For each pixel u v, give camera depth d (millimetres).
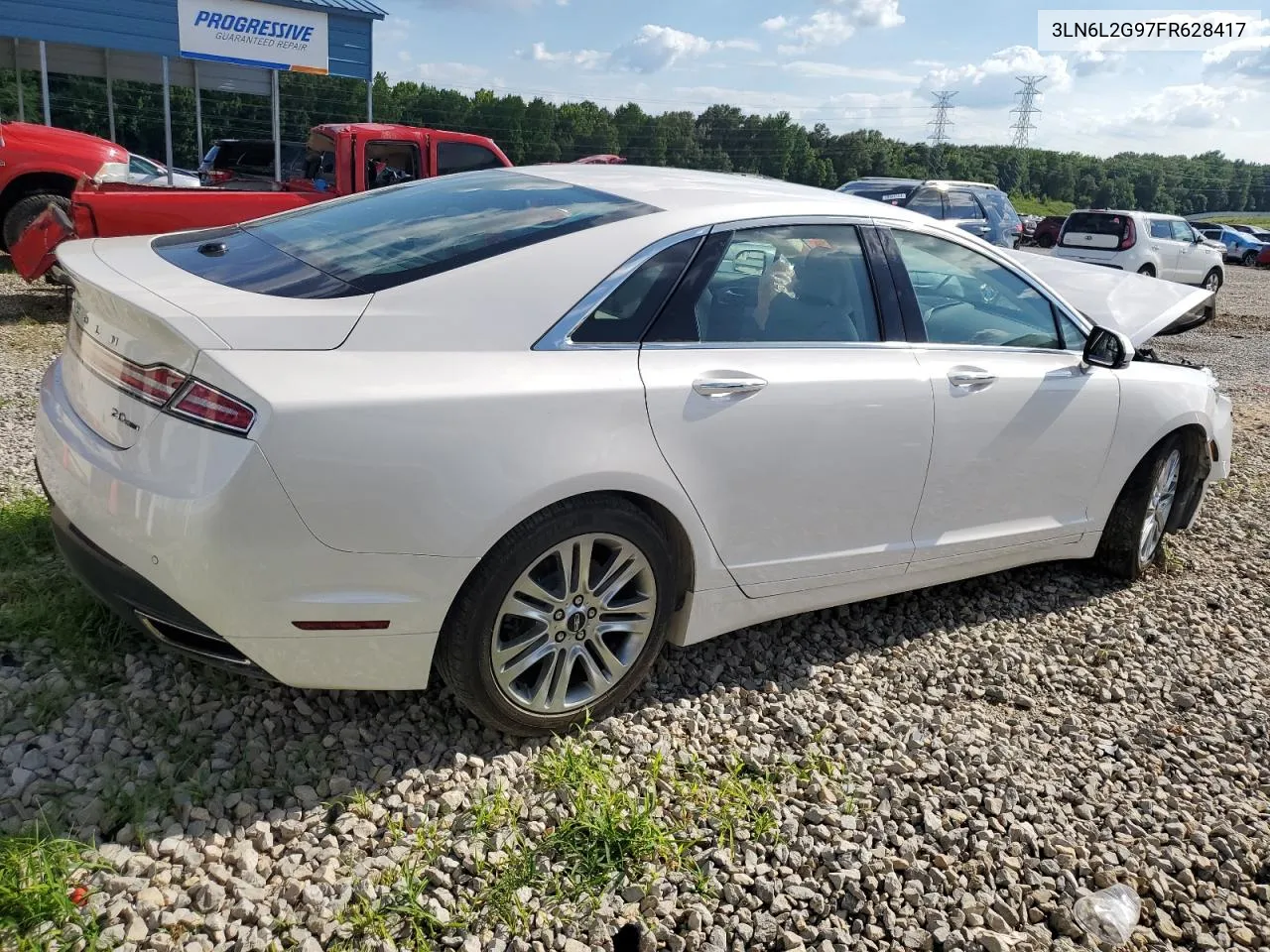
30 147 10344
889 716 3258
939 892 2486
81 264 2773
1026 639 3934
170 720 2699
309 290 2586
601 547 2824
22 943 1964
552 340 2676
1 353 7301
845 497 3287
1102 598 4387
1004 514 3861
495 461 2471
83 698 2781
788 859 2529
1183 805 2943
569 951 2158
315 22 15734
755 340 3084
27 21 14055
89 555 2523
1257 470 6758
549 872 2367
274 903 2182
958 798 2840
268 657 2408
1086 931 2416
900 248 3549
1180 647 3988
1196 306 5637
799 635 3742
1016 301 3912
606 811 2500
